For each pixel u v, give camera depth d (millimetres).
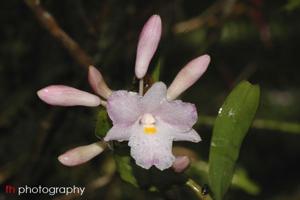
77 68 410
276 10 429
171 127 267
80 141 435
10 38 448
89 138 436
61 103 265
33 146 386
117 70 445
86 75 356
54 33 347
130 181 284
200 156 460
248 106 278
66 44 350
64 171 432
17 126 441
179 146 450
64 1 408
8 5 433
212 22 411
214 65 483
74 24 414
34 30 440
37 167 397
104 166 440
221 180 281
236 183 414
